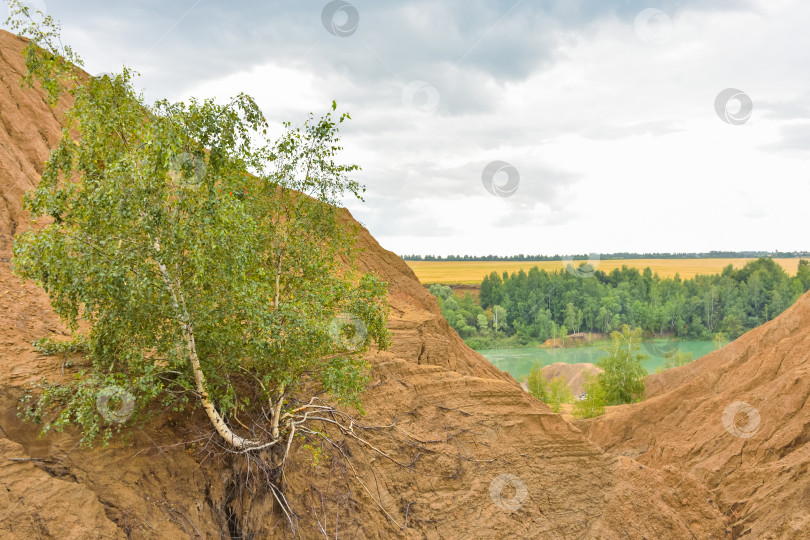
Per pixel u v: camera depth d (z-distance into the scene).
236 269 8.38
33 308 11.58
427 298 30.00
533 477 15.39
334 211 10.95
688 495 18.45
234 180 9.28
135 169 7.63
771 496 20.25
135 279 7.83
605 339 123.56
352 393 10.41
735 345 54.38
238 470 10.27
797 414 26.44
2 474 7.62
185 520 9.09
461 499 13.79
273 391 10.36
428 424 15.02
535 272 136.75
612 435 40.62
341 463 12.47
